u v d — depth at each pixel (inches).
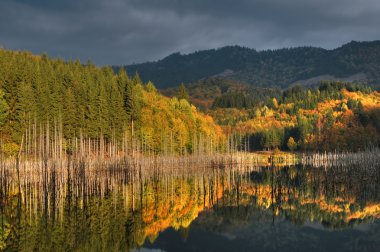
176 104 6264.8
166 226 1820.9
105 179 3395.7
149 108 5570.9
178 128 5556.1
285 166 5551.2
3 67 4050.2
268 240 1648.6
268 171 4665.4
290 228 1840.6
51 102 4121.6
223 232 1755.7
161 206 2252.7
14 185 2723.9
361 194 2797.7
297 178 3828.7
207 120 7190.0
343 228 1844.2
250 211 2192.4
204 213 2122.3
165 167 4308.6
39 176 2657.5
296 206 2345.0
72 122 4279.0
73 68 6220.5
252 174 4247.0
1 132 3747.5
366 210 2231.8
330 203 2436.0
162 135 5177.2
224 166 5201.8
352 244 1601.9
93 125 4461.1
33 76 4210.1
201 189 2979.8
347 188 3088.1
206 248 1519.4
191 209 2218.3
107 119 4677.7
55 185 2561.5
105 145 4808.1
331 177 3818.9
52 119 4079.7
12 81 3959.2
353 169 4315.9
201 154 5152.6
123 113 4948.3
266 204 2393.0
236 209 2240.4
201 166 4972.9
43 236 1562.5
